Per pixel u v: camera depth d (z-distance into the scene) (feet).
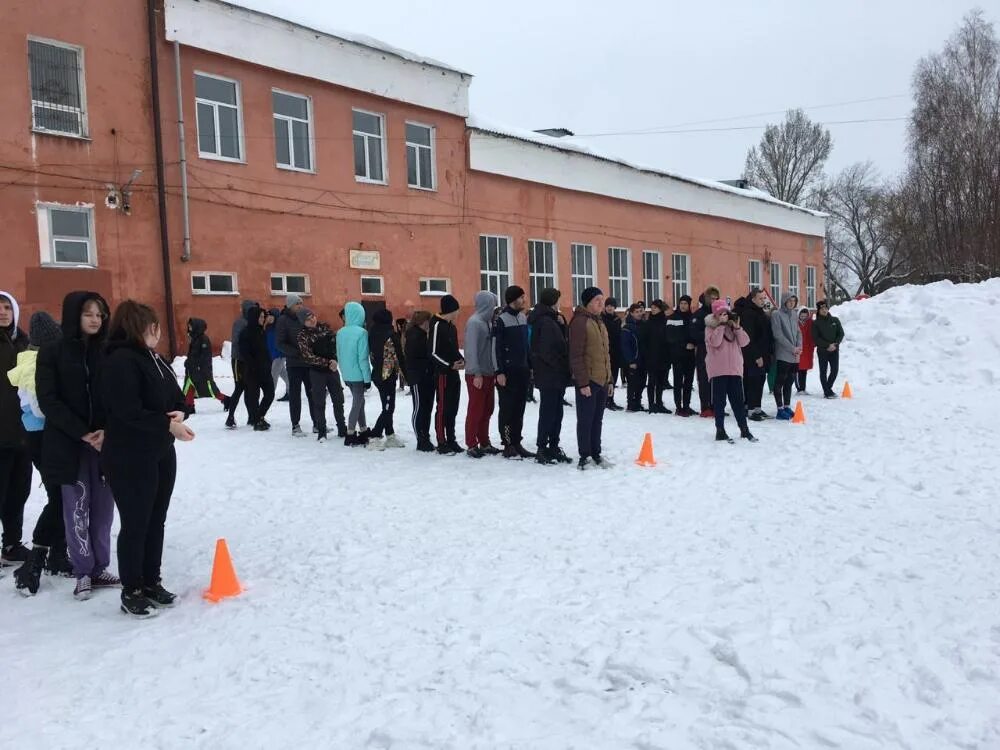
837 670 11.61
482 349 29.55
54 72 47.67
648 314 42.45
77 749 10.53
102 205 49.39
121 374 14.60
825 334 46.68
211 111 55.57
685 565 16.78
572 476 26.14
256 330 36.29
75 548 16.34
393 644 13.41
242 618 14.93
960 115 114.01
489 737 10.30
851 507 21.40
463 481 25.76
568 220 86.79
